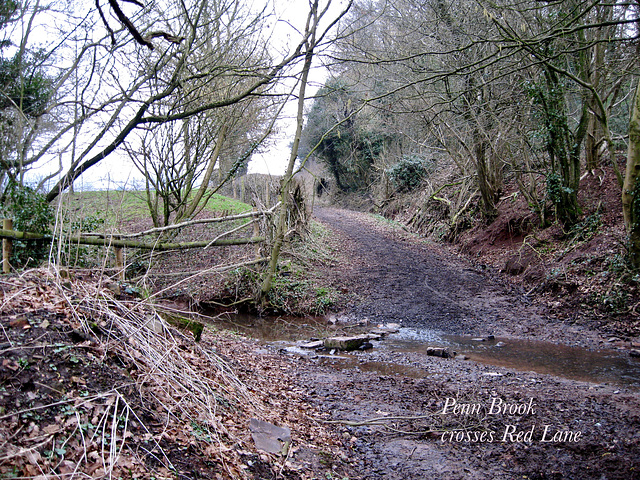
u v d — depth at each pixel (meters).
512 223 16.48
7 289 3.93
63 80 7.14
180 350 4.96
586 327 9.71
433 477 3.97
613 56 12.71
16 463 2.55
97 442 2.97
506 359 8.02
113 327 4.16
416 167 26.03
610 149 11.99
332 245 17.97
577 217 13.61
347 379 6.70
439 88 14.95
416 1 12.84
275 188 16.52
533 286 12.61
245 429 4.12
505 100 12.90
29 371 3.13
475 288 13.53
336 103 27.94
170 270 11.73
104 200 8.77
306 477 3.69
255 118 14.12
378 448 4.52
